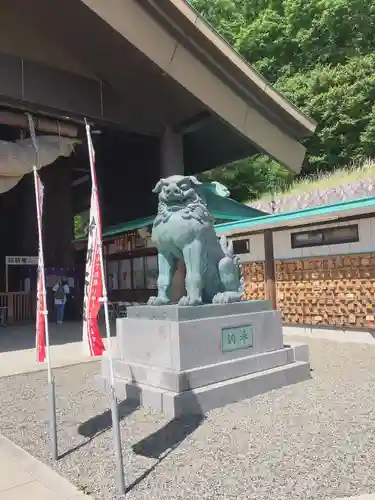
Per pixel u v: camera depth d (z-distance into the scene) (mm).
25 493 3273
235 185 25766
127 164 17141
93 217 3975
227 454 3773
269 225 10289
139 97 12008
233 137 13500
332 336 9789
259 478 3340
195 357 5184
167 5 9312
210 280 6113
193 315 5309
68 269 16750
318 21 24547
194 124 12828
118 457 3234
